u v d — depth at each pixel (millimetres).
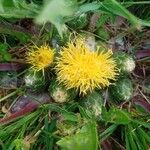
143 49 114
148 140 100
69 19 93
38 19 57
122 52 103
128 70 101
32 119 104
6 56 105
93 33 108
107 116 99
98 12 101
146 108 109
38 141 104
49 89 100
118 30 112
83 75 94
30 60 101
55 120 104
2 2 82
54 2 59
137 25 85
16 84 109
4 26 105
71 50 96
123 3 104
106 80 97
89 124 91
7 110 107
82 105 100
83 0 101
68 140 86
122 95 101
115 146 109
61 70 95
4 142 102
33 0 106
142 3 106
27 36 106
